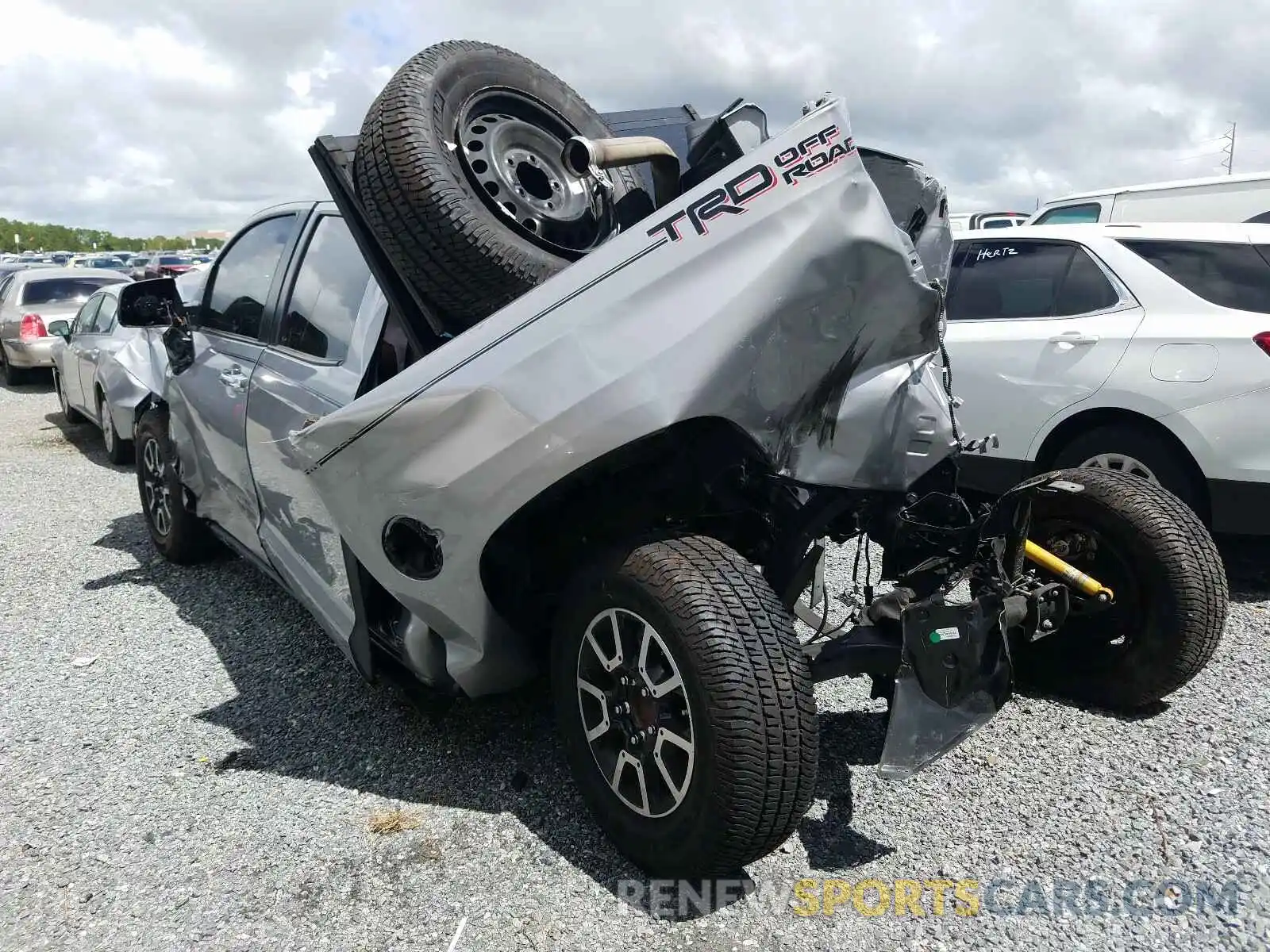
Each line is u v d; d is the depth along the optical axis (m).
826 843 2.57
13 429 10.40
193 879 2.45
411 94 2.72
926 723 2.50
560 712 2.59
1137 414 4.60
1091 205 10.33
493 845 2.57
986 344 5.10
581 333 2.30
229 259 4.39
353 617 3.07
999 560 2.80
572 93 3.31
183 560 5.04
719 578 2.23
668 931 2.23
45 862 2.54
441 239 2.60
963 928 2.23
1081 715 3.26
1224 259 4.50
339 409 2.92
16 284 13.82
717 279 2.28
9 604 4.57
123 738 3.21
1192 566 3.02
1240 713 3.23
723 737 2.10
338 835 2.63
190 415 4.32
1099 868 2.44
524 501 2.37
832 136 2.31
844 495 2.79
